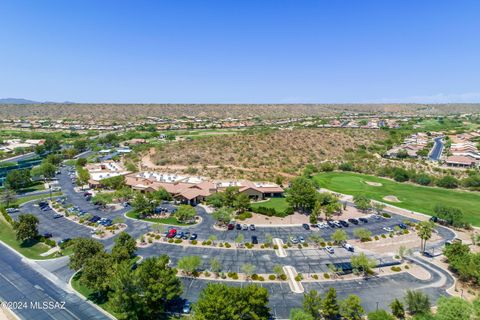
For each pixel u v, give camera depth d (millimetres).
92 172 171750
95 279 64750
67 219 112875
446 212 111062
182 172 178125
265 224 108688
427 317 55219
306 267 80438
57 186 158750
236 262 82375
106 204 129125
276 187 145125
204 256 85250
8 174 153375
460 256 77688
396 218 117062
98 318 60781
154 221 110688
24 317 61062
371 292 70312
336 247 91812
